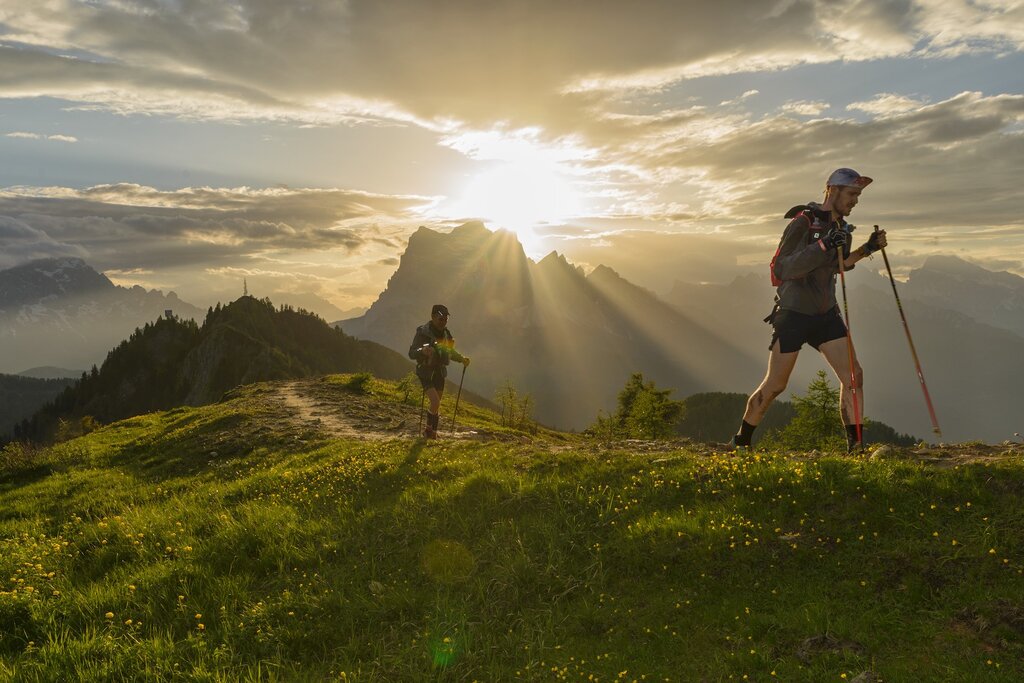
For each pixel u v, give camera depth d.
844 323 9.19
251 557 10.06
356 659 7.22
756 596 6.98
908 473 8.27
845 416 9.47
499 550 8.77
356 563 9.30
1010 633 5.65
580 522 9.08
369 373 37.62
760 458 9.80
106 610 8.73
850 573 6.96
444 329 17.72
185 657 7.42
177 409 40.91
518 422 46.09
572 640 6.96
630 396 65.62
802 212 8.99
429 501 10.60
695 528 8.15
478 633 7.33
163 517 12.77
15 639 8.02
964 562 6.62
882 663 5.66
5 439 191.75
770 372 9.45
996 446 9.66
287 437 21.25
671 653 6.43
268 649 7.55
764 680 5.77
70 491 19.16
